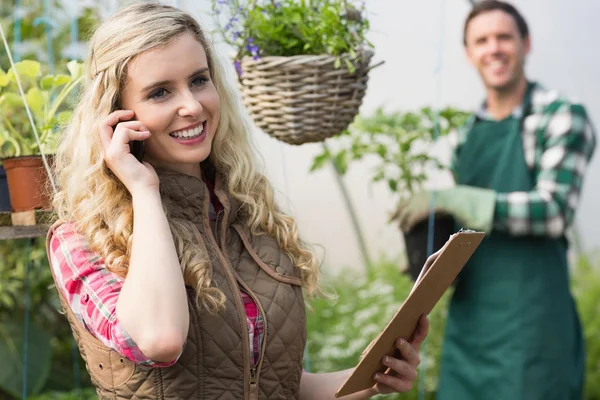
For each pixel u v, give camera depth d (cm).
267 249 161
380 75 403
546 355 298
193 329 142
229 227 161
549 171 296
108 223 148
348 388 158
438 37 396
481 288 307
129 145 149
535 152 302
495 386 302
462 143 324
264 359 149
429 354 386
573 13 398
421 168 362
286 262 161
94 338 144
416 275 316
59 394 394
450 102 397
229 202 161
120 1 166
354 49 214
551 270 302
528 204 292
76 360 404
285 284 156
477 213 295
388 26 400
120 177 146
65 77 206
